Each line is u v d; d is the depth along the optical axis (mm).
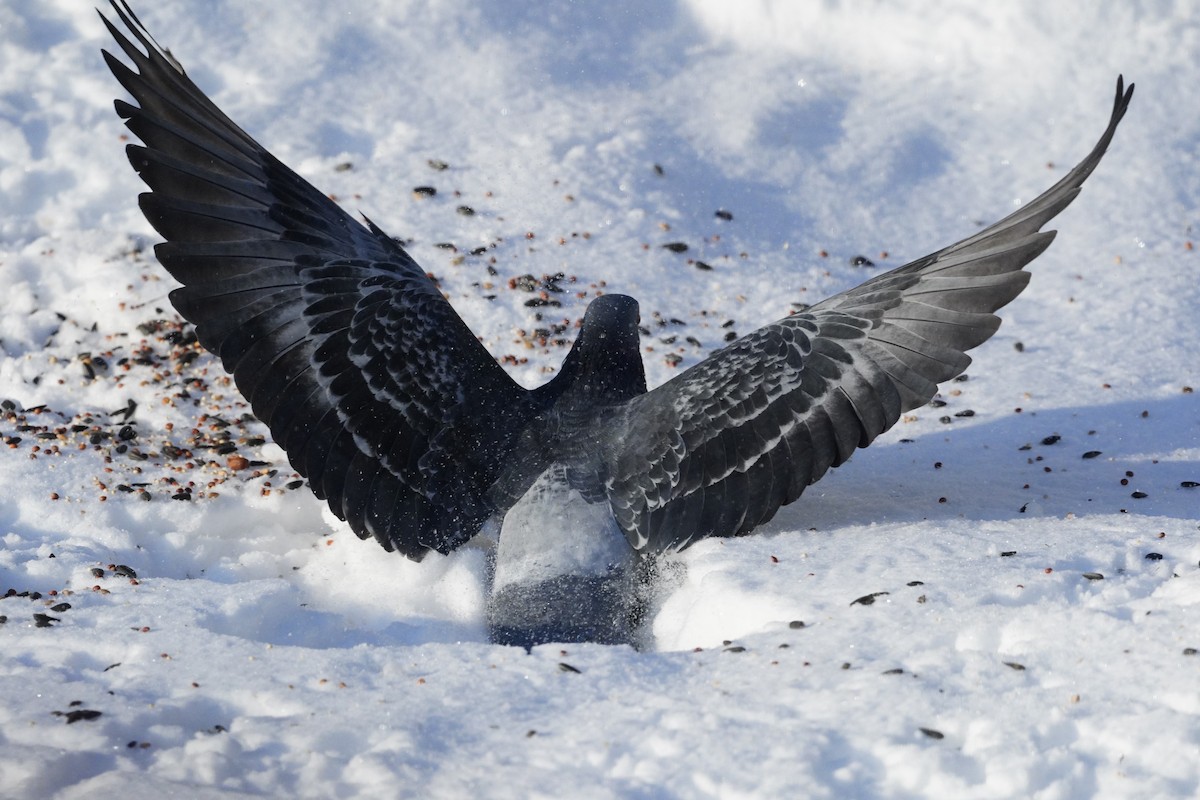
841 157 16062
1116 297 14141
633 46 17391
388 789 6426
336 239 9977
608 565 9609
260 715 7246
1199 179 15914
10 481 10773
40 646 8062
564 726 6961
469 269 14125
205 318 9914
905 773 6375
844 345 9609
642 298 13969
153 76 9617
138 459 11477
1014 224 9172
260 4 16922
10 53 15828
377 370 9984
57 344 13164
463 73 16688
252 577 10117
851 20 17781
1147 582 8266
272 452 11742
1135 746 6508
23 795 6383
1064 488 10930
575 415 10125
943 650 7469
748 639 7867
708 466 9766
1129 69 17281
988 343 13570
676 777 6422
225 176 9797
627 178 15367
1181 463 11344
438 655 7809
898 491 10945
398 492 10141
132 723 7055
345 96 16234
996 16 17609
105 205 14781
